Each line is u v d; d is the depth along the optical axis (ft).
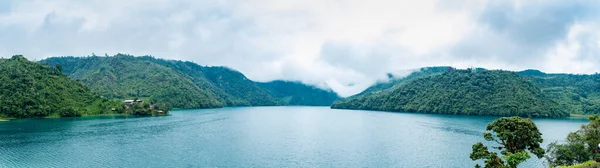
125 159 313.73
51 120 643.45
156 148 368.07
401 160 325.21
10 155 323.98
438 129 571.28
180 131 519.19
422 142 426.51
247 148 377.09
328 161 319.88
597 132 227.40
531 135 213.66
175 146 382.22
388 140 444.14
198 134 487.61
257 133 511.40
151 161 307.37
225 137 460.55
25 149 352.08
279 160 321.11
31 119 650.84
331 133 518.37
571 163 226.17
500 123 224.53
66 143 390.01
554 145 240.94
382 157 337.31
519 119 221.46
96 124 593.01
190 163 302.86
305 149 375.45
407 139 452.76
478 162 316.81
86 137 437.99
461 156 341.82
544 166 288.30
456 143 418.31
